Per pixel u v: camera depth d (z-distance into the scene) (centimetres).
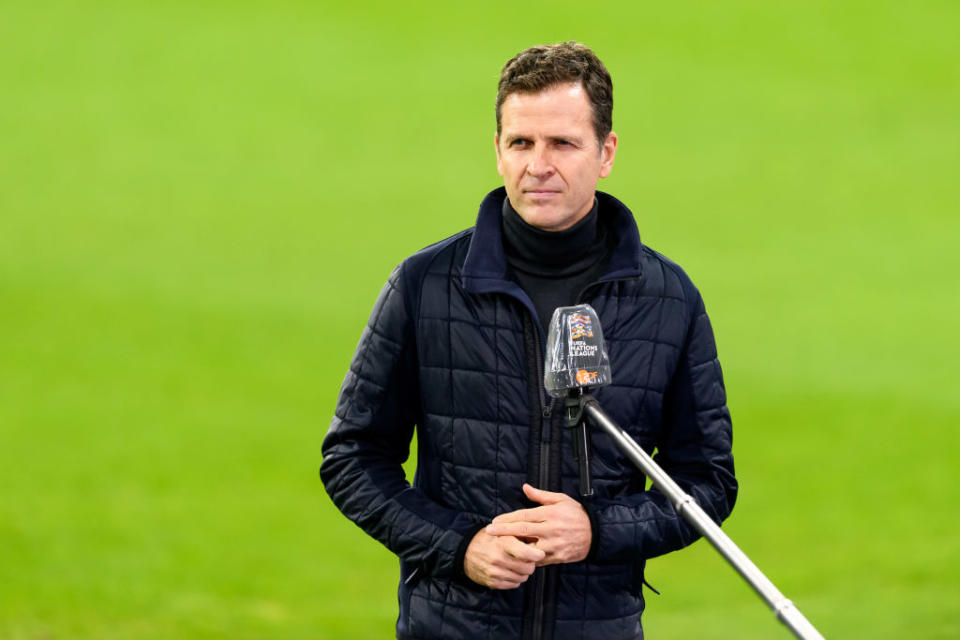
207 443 4419
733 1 10781
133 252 6619
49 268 6322
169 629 2820
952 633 2400
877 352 5372
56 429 4500
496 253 858
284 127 8544
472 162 8144
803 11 10581
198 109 8738
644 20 10494
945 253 6688
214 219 7138
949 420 4591
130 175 7694
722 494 878
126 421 4603
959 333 5562
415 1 10744
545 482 842
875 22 10350
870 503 3841
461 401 853
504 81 837
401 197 7588
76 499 3853
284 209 7338
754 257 6706
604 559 819
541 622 845
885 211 7356
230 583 3200
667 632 2497
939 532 3559
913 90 9212
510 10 10625
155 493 3947
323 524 3738
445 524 834
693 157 8206
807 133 8544
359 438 883
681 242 6925
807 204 7494
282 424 4628
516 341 851
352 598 3112
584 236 854
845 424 4581
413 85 9256
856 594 2948
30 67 9162
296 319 5816
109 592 3080
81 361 5206
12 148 7931
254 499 3925
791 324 5722
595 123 828
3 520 3631
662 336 863
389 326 870
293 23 10262
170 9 10306
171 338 5494
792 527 3662
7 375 5000
